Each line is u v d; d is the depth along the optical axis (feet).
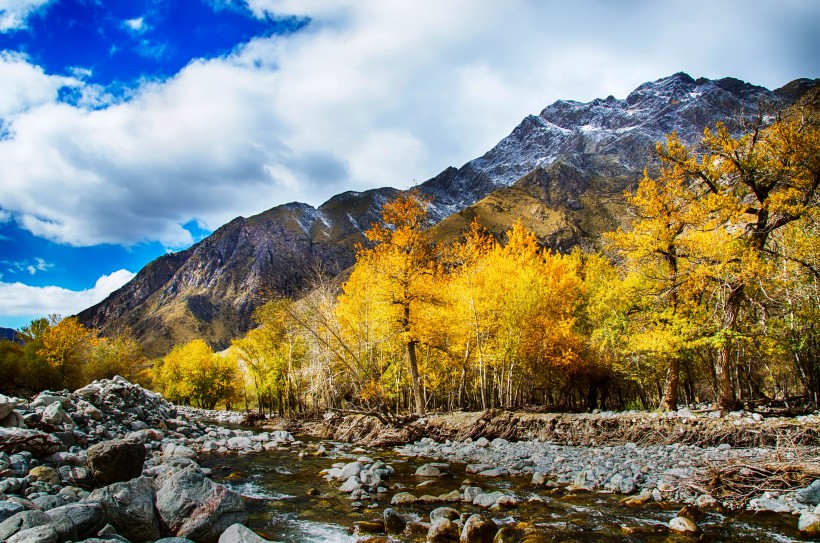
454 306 114.93
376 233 103.09
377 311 104.01
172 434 69.46
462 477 46.42
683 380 120.37
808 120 70.95
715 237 75.10
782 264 80.64
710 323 78.59
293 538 27.63
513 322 116.26
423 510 33.94
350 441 78.74
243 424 126.21
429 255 104.17
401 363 123.65
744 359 96.43
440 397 149.69
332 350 94.94
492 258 123.95
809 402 84.02
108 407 64.75
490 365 125.49
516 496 38.06
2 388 180.34
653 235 82.69
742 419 66.95
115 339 236.63
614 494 38.68
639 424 71.92
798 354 84.02
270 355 156.46
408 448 68.13
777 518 31.55
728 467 37.93
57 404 50.65
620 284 108.17
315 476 46.24
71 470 33.12
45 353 181.88
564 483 42.86
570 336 117.70
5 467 31.22
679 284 81.15
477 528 27.61
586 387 152.05
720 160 76.48
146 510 24.63
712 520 31.30
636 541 27.53
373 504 35.63
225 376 249.55
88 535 21.75
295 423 105.91
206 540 24.91
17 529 19.51
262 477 45.73
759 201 75.31
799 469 36.42
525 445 69.82
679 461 51.06
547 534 28.45
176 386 261.65
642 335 86.17
